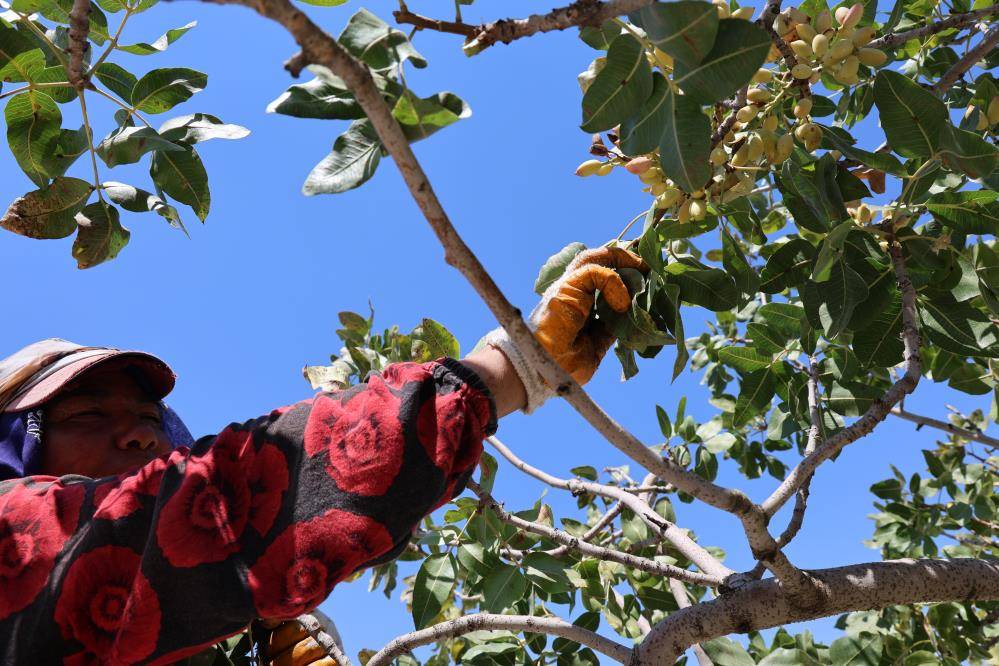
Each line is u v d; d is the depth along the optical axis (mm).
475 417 1515
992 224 2125
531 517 2984
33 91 1989
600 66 1964
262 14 941
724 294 2104
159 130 2119
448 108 1318
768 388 3049
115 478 1607
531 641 3264
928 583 1863
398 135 1064
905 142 1979
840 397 3123
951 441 4895
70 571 1465
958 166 1975
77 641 1454
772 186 2463
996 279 2348
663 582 3465
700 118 1576
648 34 1462
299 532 1390
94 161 2061
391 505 1408
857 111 3006
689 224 2260
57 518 1566
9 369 1986
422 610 2740
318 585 1373
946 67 3160
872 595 1836
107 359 1952
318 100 1320
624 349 2109
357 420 1458
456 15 1396
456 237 1160
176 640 1416
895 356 2334
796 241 2279
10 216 2039
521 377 1631
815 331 2773
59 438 1935
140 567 1404
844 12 1991
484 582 2807
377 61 1323
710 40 1403
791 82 2055
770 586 1870
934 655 3029
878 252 2115
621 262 2000
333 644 2279
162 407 2264
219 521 1413
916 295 2316
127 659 1415
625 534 3494
